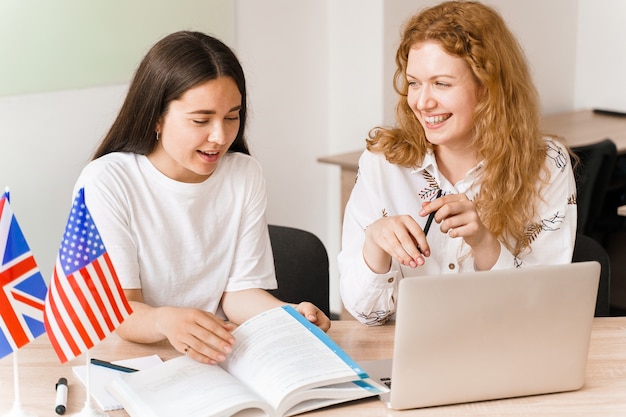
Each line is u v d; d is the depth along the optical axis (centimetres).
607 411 168
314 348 177
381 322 207
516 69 208
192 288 216
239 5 368
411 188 221
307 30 396
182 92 192
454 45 198
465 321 162
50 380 179
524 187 213
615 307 391
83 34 319
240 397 161
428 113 204
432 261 216
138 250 209
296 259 249
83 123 326
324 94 409
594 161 342
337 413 166
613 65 459
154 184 208
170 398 163
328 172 418
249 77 379
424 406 167
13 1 300
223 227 218
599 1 457
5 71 303
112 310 165
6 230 162
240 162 220
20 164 313
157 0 337
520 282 163
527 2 439
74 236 161
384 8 381
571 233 219
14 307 164
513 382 170
